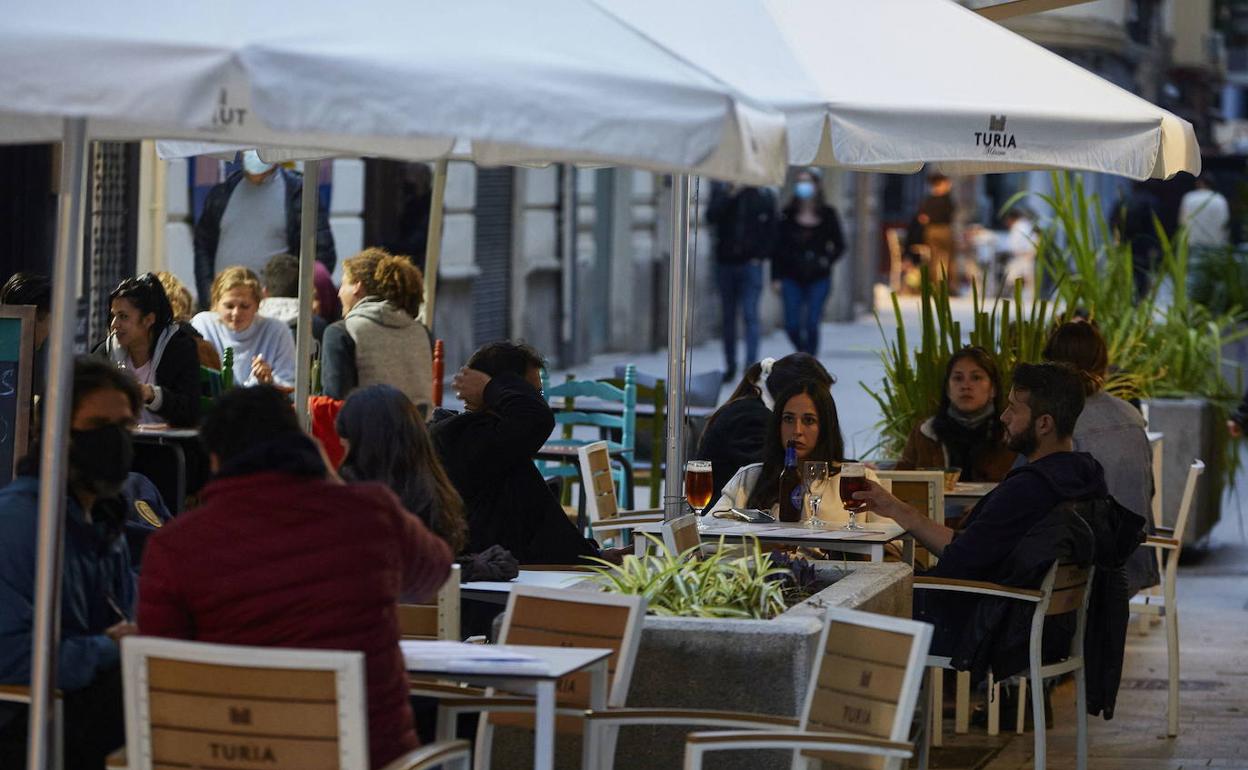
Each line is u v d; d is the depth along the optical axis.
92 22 7.03
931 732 13.69
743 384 16.06
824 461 13.36
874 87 11.27
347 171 29.28
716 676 9.88
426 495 10.84
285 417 8.06
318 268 21.31
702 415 20.25
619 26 8.00
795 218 38.28
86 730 8.94
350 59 7.05
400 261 18.77
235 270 18.69
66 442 7.82
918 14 12.45
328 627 7.70
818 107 10.89
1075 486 12.03
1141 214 44.16
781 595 10.91
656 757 9.98
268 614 7.67
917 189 77.31
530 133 7.24
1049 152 11.58
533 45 7.57
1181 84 83.06
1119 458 15.22
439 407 17.69
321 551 7.74
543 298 41.00
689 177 12.77
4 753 8.73
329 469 8.33
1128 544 12.32
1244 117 103.38
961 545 12.09
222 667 7.17
